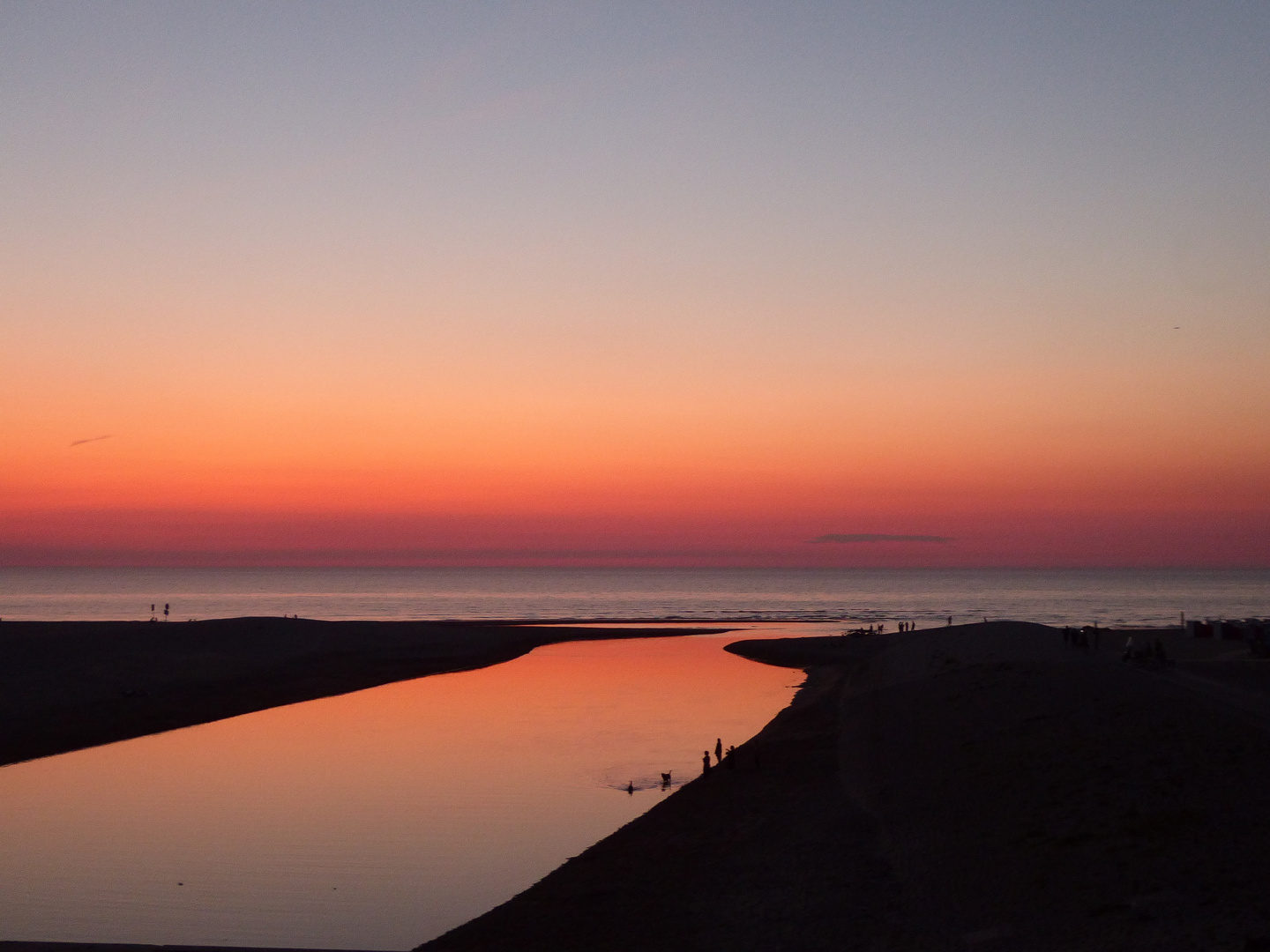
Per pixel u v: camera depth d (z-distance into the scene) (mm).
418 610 196000
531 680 79250
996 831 26531
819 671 84438
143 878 29578
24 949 23578
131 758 46688
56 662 71062
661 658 97375
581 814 36938
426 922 26156
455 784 41688
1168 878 20859
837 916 23016
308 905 27359
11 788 40594
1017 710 40438
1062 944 19141
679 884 27141
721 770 42250
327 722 57688
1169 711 34844
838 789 35781
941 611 192250
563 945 23156
